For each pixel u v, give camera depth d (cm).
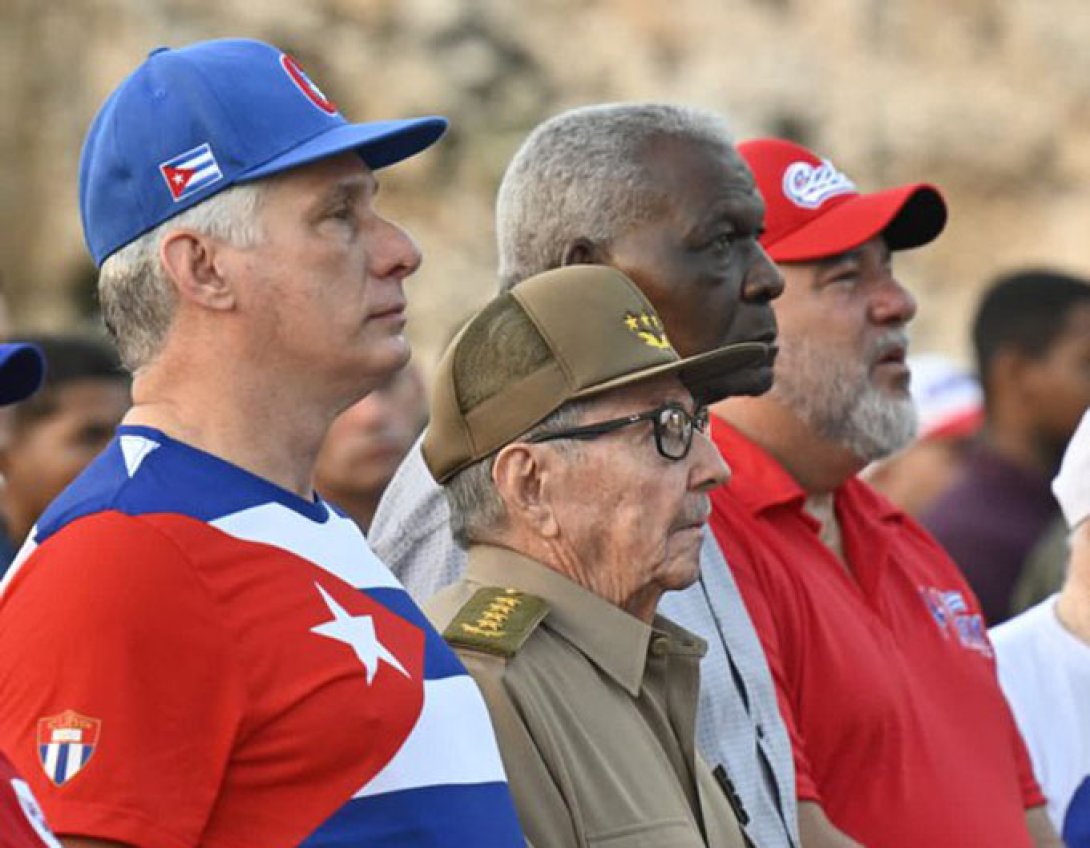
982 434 2111
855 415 1296
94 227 866
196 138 848
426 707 838
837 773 1188
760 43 5006
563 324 985
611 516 979
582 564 987
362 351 861
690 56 4853
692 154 1140
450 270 4022
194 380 848
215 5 4116
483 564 1000
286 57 881
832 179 1334
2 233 3906
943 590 1339
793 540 1245
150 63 870
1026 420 2088
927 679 1271
